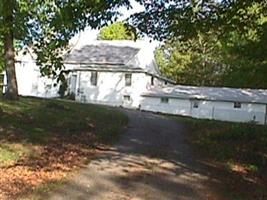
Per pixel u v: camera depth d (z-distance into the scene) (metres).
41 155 14.30
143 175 12.50
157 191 11.03
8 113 21.25
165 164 14.09
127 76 49.28
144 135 19.72
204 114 46.62
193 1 13.14
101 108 29.72
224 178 12.79
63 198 9.88
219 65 65.38
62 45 15.08
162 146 17.27
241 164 14.74
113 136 18.73
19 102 25.48
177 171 13.23
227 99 45.84
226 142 18.58
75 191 10.51
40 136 17.41
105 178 11.92
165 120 26.36
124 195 10.48
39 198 9.73
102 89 49.66
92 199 9.98
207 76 65.44
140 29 13.68
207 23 13.34
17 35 18.75
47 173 11.99
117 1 11.66
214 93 47.12
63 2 11.81
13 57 25.34
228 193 11.27
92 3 11.47
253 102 44.94
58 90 51.00
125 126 21.94
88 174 12.22
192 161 14.81
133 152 15.70
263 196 11.18
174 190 11.22
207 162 14.79
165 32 13.70
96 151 15.52
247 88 49.44
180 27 13.41
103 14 11.78
